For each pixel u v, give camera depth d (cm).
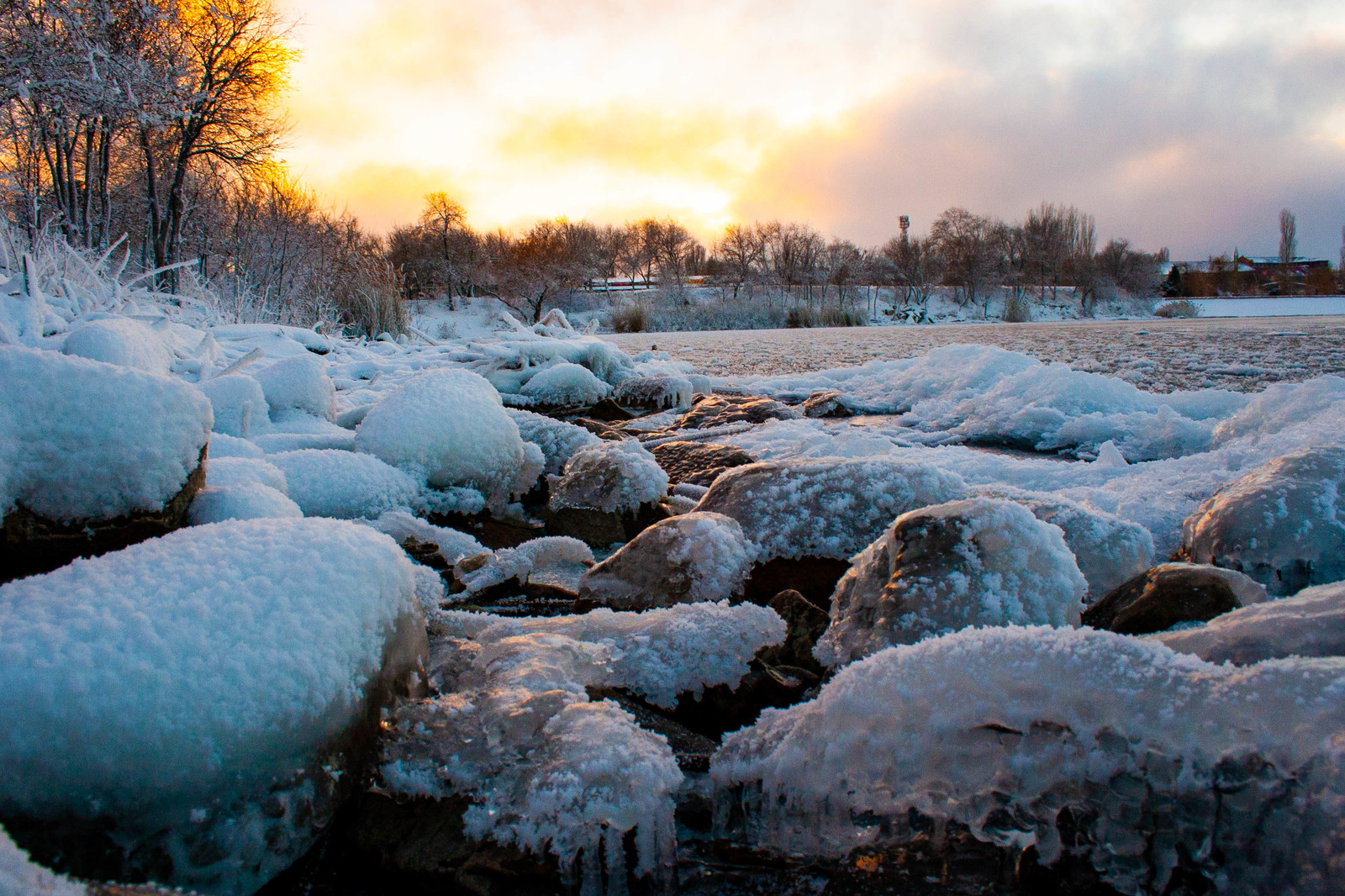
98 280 702
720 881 130
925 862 128
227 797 125
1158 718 113
